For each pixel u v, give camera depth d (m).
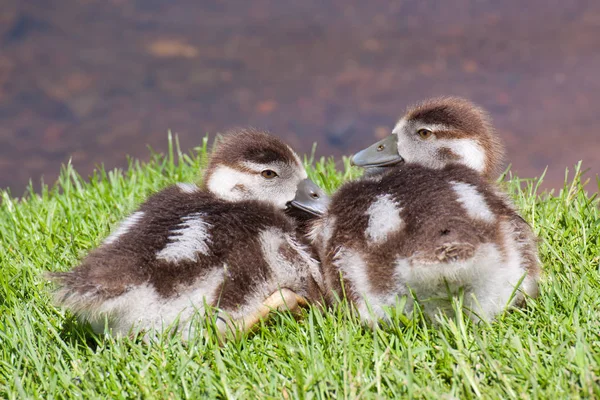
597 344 8.66
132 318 9.13
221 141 11.82
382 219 9.32
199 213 9.77
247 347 9.10
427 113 11.21
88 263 9.12
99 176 22.08
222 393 8.21
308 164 14.18
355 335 9.19
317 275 9.98
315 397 8.14
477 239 8.73
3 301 10.42
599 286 9.96
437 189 9.41
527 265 9.74
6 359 9.16
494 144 11.45
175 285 9.11
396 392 8.09
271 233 9.82
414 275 8.90
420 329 9.15
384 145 11.52
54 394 8.40
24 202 13.89
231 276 9.33
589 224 11.38
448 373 8.30
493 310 9.38
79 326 9.62
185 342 9.19
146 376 8.46
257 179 11.10
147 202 10.34
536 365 8.25
